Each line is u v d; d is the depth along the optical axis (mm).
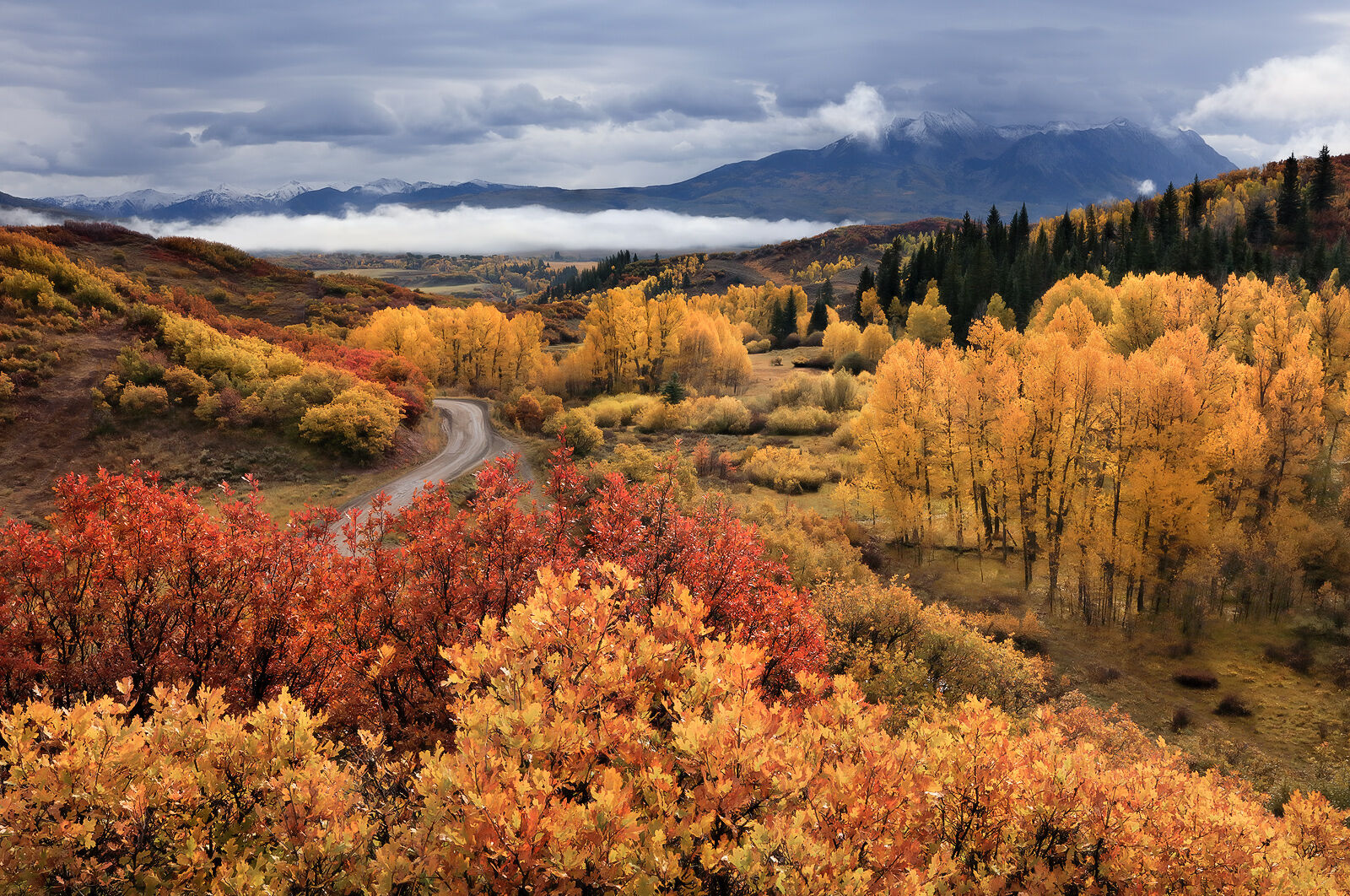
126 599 10023
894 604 23656
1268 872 6824
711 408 77125
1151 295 66125
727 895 4680
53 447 37500
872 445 46531
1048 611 38188
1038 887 5941
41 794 4492
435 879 4168
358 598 10531
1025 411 40188
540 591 6051
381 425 45812
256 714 5340
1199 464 36219
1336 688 29734
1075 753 7496
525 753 4773
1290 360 42406
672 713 5672
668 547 12086
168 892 4594
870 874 4207
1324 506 41938
